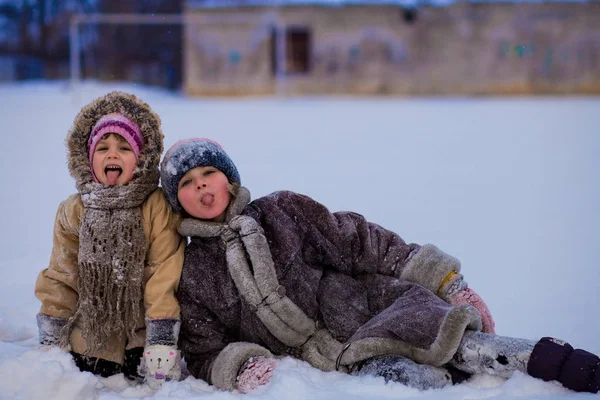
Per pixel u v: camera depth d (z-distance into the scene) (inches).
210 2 1621.6
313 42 1589.6
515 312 221.1
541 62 1573.6
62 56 1779.0
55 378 153.7
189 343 176.4
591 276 262.2
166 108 1232.2
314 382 161.6
